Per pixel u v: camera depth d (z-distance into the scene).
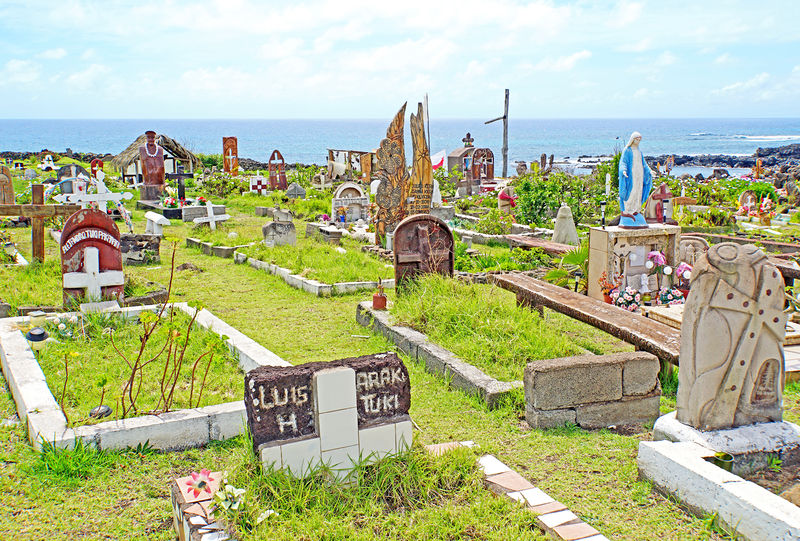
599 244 9.85
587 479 4.82
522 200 20.31
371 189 26.25
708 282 4.78
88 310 8.61
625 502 4.50
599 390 5.80
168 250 15.34
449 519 4.14
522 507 4.27
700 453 4.62
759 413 5.01
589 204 21.25
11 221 17.81
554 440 5.47
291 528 3.90
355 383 4.46
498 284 9.75
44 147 130.88
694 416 4.91
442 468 4.62
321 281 11.25
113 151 120.00
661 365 6.82
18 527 4.20
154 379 6.68
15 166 39.16
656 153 106.88
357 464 4.48
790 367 6.95
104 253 9.11
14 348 7.14
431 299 8.48
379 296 8.95
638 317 7.44
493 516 4.15
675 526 4.20
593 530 4.00
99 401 6.04
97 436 5.08
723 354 4.82
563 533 3.96
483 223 17.95
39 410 5.51
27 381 6.17
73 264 8.93
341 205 18.80
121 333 8.09
